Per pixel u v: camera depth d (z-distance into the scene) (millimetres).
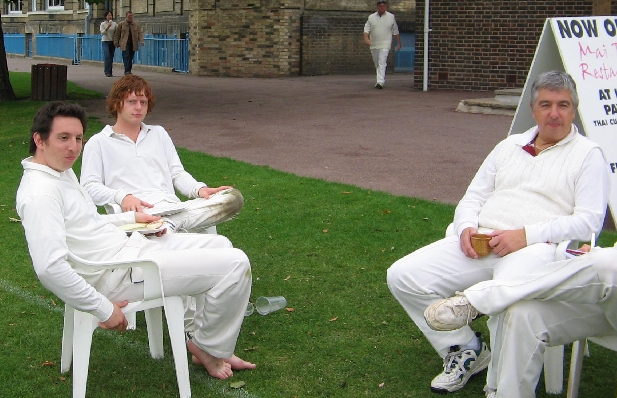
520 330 3311
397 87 19312
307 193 7969
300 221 7000
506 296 3303
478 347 3971
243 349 4445
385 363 4277
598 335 3492
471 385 4008
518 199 4012
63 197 3621
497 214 4047
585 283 3229
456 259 3988
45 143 3568
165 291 3684
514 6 16922
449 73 18094
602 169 3867
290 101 16109
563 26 5816
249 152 10297
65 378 4078
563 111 3879
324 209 7379
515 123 5238
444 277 3959
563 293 3262
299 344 4523
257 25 23078
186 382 3785
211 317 3828
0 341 4543
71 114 3586
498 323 3492
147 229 4016
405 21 25328
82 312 3617
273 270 5793
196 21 23875
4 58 15805
